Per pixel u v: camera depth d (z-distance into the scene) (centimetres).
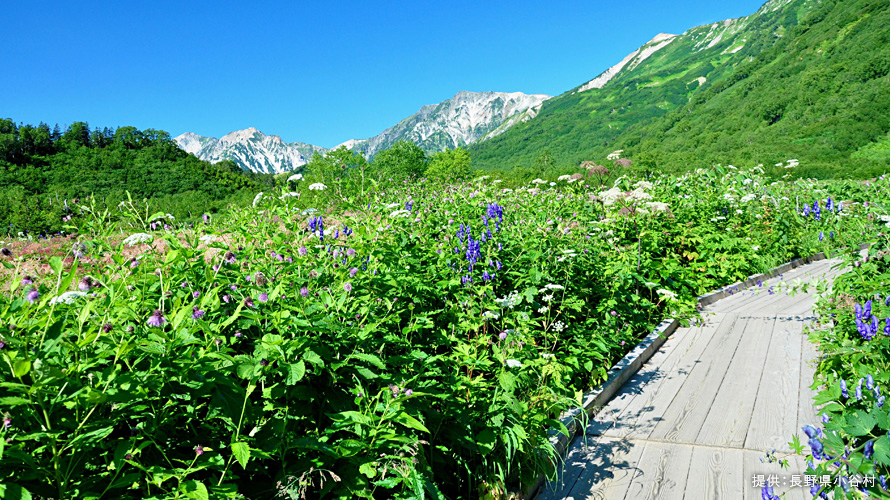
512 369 319
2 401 143
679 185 1081
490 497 262
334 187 565
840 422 225
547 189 1065
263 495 203
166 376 184
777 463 295
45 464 164
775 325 566
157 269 282
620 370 440
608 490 286
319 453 217
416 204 712
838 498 200
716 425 349
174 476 173
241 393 195
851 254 448
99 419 174
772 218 974
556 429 329
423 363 280
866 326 296
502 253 515
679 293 664
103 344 191
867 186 1130
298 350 221
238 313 212
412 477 216
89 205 316
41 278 288
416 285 364
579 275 532
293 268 343
